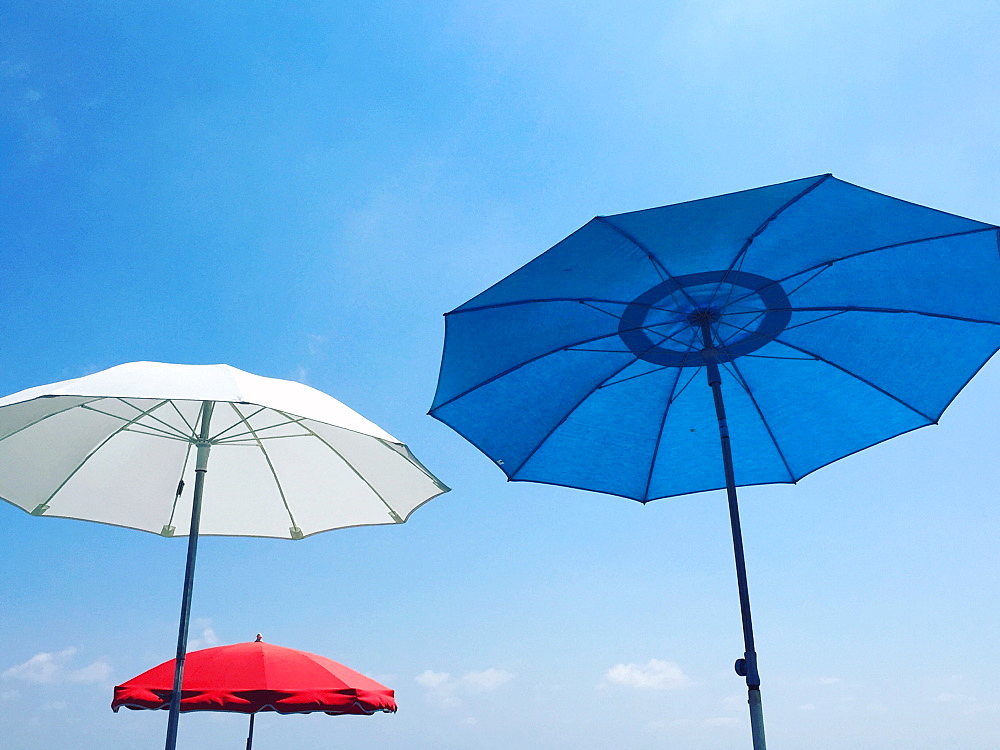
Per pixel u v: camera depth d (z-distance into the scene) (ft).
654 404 13.32
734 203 8.66
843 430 13.25
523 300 10.52
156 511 16.14
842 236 9.48
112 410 14.84
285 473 16.49
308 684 17.83
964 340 11.11
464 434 12.65
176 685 12.78
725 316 11.52
